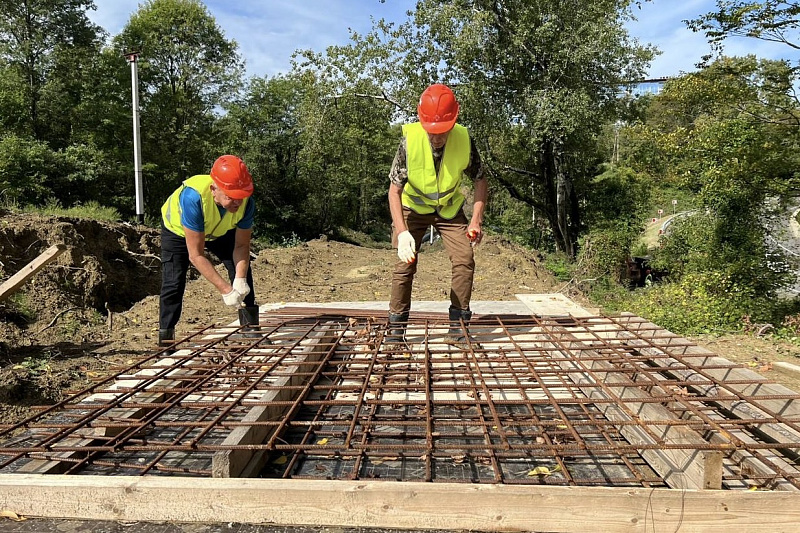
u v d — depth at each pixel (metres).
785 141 9.36
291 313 4.45
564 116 12.95
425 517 1.65
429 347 3.54
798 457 2.21
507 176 17.98
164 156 25.56
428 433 2.02
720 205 10.09
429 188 3.54
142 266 9.59
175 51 27.56
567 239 17.11
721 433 1.99
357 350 3.34
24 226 7.75
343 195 32.00
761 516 1.60
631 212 17.33
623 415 2.44
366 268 10.79
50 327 6.13
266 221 29.70
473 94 13.75
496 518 1.63
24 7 21.47
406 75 14.64
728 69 9.26
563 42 12.99
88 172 18.77
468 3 14.12
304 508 1.67
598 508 1.61
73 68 22.36
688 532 1.60
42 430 2.61
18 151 16.92
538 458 2.20
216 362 3.14
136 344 5.83
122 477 1.78
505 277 10.34
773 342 7.03
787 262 9.73
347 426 2.50
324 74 15.60
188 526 1.70
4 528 1.70
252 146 29.14
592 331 3.49
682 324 8.27
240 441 1.97
